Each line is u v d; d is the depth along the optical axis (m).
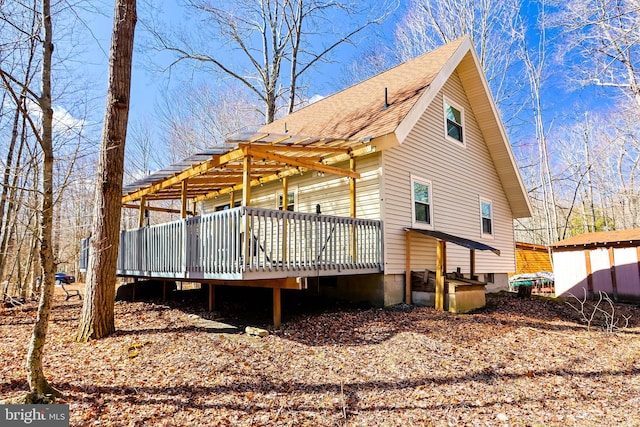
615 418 3.85
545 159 23.80
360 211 9.16
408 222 9.46
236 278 5.86
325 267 7.23
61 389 4.11
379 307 8.57
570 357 5.64
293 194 10.96
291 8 20.64
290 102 21.19
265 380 4.59
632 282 12.05
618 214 27.00
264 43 20.97
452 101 11.93
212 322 7.21
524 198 14.52
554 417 3.86
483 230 13.12
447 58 10.67
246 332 6.38
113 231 6.47
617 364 5.40
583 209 27.17
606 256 12.77
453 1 22.08
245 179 6.41
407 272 9.08
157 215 29.38
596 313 9.41
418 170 10.02
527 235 32.34
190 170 7.85
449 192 11.30
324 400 4.14
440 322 7.17
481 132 13.40
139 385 4.33
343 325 6.84
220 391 4.25
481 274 12.65
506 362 5.35
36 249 13.12
